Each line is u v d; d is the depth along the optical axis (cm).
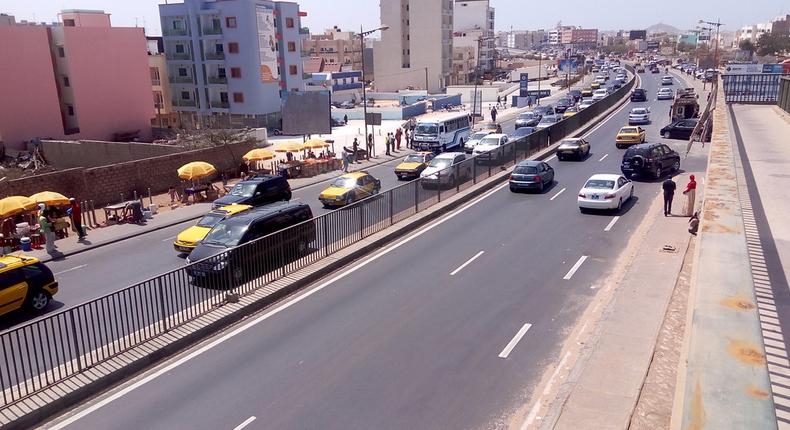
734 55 14475
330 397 1024
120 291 1195
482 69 15175
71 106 5606
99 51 5703
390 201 2180
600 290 1502
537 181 2786
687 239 1888
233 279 1471
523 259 1789
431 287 1571
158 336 1262
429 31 11681
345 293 1552
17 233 2316
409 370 1112
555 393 1002
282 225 1870
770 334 916
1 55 4878
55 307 1576
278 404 1008
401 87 12238
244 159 3662
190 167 3067
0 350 1241
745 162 2072
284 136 6538
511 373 1085
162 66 7381
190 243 1995
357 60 16312
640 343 1158
